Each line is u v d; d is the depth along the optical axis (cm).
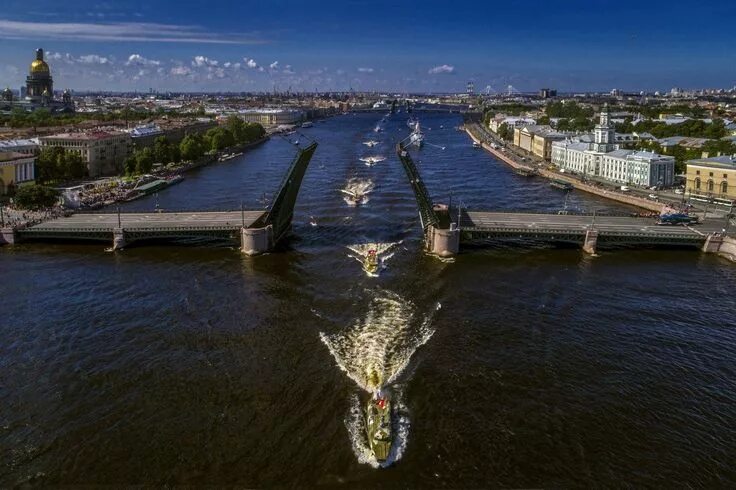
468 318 11988
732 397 9281
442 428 8431
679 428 8481
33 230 17475
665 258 16550
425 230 17738
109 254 16450
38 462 7731
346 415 8706
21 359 10175
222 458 7825
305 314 12125
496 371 9894
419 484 7425
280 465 7712
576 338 11138
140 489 7306
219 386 9406
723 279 14688
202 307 12444
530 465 7725
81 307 12400
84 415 8662
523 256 16562
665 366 10156
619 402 9069
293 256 16288
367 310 12344
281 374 9762
